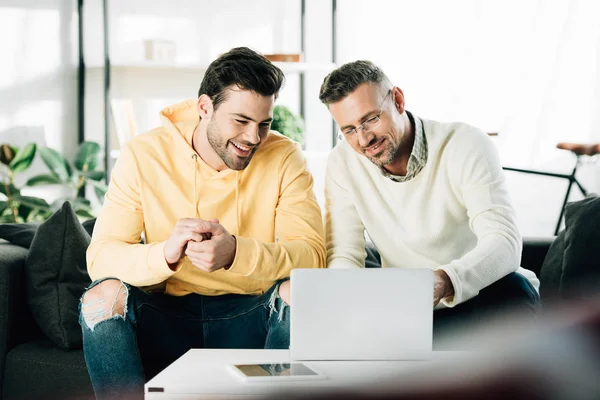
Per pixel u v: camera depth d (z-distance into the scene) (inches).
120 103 180.1
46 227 89.6
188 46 196.7
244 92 69.2
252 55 71.4
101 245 71.5
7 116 171.9
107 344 66.2
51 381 85.7
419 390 13.4
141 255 66.0
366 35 209.0
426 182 78.8
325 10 208.4
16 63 173.5
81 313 67.0
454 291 67.2
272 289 69.2
